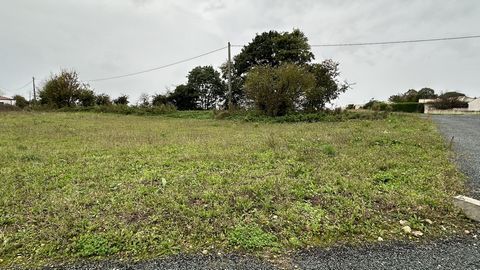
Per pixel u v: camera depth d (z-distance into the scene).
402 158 5.30
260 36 26.81
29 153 5.91
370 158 5.29
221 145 6.89
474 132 9.45
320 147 6.38
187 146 6.81
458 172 4.49
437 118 16.23
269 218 3.02
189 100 32.38
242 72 27.66
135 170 4.76
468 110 32.00
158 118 19.36
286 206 3.26
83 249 2.45
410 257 2.37
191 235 2.70
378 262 2.31
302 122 14.20
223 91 33.28
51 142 7.62
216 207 3.20
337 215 3.06
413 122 12.18
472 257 2.36
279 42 25.34
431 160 5.18
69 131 10.12
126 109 23.64
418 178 4.18
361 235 2.74
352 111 16.08
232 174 4.44
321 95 16.78
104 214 3.08
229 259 2.36
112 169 4.78
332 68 17.69
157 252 2.45
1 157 5.60
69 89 27.56
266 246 2.55
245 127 12.17
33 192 3.71
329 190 3.69
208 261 2.33
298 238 2.68
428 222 2.97
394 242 2.62
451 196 3.53
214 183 4.01
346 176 4.27
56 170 4.71
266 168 4.81
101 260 2.34
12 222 2.93
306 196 3.54
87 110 25.03
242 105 18.94
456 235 2.74
